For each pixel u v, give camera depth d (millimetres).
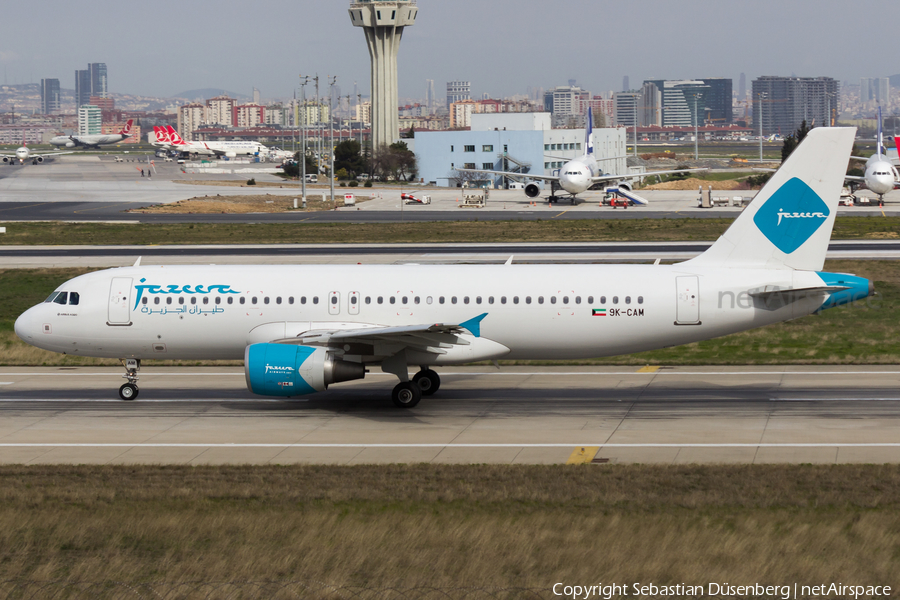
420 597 72438
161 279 156000
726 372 176625
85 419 144500
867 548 82812
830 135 147375
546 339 153375
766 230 151750
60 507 97312
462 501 98875
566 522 90250
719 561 80000
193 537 86812
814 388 161750
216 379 175125
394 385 168500
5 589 75062
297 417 145375
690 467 113750
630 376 174125
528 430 136000
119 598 73250
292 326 152500
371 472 112812
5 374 181125
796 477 108000
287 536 86812
